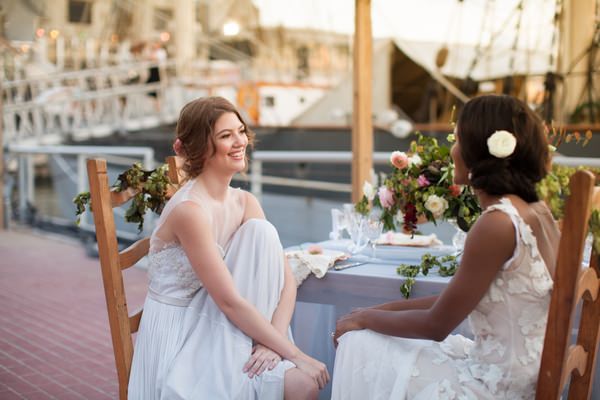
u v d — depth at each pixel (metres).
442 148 2.57
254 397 2.10
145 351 2.26
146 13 13.59
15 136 11.49
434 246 2.87
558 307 1.73
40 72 12.70
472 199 2.50
